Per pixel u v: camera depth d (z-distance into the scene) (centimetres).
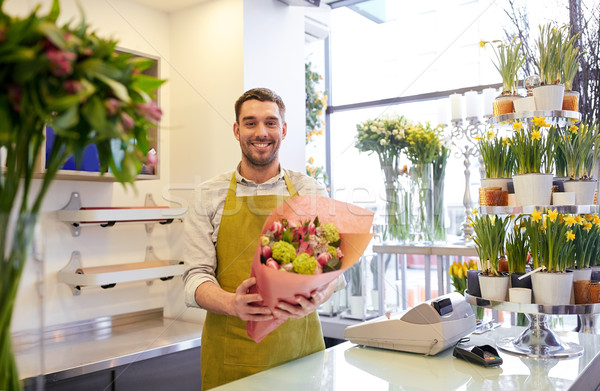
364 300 295
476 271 182
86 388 206
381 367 144
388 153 297
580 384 136
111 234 252
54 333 228
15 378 68
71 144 73
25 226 68
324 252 125
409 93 368
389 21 377
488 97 298
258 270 121
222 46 292
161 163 294
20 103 67
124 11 278
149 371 231
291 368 144
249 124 170
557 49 178
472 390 124
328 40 400
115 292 254
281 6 318
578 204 172
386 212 297
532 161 169
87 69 68
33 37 66
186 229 175
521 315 225
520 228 175
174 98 303
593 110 275
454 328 159
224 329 164
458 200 331
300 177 189
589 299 166
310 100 385
